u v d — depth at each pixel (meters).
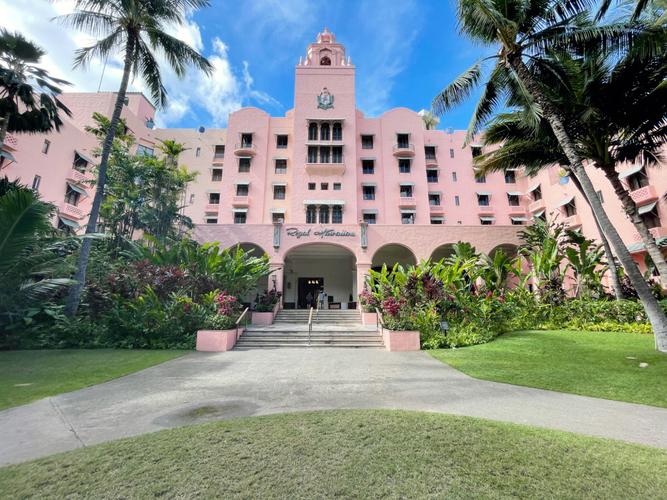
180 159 32.34
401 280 13.29
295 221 27.78
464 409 4.66
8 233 8.93
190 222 21.86
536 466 2.84
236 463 2.91
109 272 13.89
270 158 30.78
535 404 4.89
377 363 8.31
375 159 30.64
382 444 3.29
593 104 10.60
